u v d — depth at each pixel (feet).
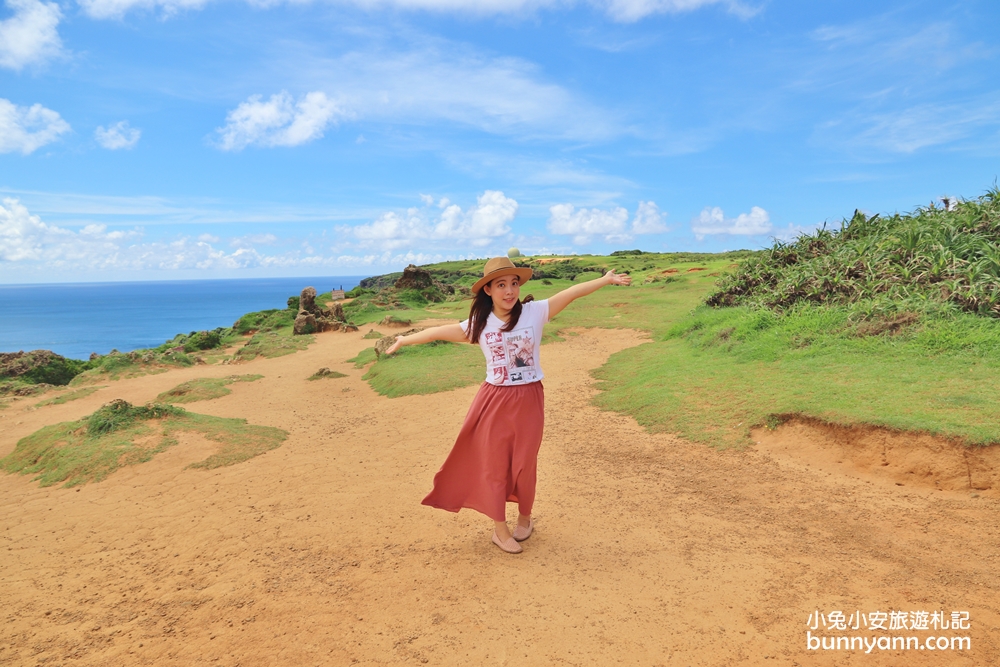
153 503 19.27
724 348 32.32
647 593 11.34
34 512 19.49
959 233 30.99
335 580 12.69
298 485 20.04
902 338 25.16
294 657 9.84
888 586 11.10
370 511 17.04
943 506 14.39
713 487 17.04
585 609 10.87
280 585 12.63
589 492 17.40
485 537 14.55
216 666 9.73
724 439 20.20
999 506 13.97
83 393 45.98
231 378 47.11
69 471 23.21
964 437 15.39
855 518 14.26
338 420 31.45
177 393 41.57
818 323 29.27
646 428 23.13
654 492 17.03
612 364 37.35
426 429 27.43
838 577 11.55
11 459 26.48
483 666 9.34
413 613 11.05
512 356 12.82
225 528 16.46
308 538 15.28
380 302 104.32
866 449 17.24
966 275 27.22
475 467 13.62
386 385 39.32
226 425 27.86
